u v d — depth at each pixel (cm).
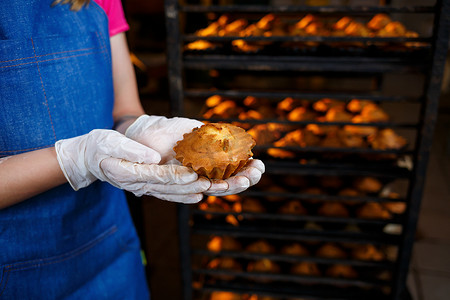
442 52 78
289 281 108
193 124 63
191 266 103
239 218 104
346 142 100
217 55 89
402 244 93
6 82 59
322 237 98
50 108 61
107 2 72
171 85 88
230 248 107
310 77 125
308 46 92
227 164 57
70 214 66
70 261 67
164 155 62
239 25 100
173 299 121
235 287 107
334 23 108
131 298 76
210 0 279
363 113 108
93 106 66
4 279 62
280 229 100
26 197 58
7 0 58
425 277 133
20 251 62
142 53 346
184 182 54
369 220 95
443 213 174
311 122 88
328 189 108
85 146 57
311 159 100
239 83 125
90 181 60
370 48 91
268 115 111
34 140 61
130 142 56
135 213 109
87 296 69
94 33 66
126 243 78
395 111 302
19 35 59
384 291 104
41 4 60
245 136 61
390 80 370
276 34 97
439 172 215
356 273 104
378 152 88
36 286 64
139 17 339
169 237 156
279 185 108
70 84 63
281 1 285
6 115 60
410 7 77
